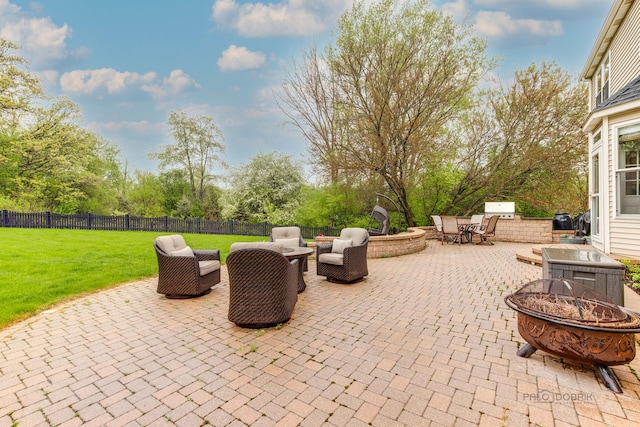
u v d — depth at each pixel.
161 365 2.68
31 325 3.55
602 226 6.41
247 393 2.27
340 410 2.07
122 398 2.21
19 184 17.09
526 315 2.58
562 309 2.72
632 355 2.31
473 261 7.61
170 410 2.08
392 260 7.80
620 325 2.25
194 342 3.13
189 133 23.50
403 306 4.20
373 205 13.68
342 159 11.46
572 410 2.05
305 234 14.23
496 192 13.65
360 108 11.34
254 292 3.39
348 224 14.01
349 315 3.87
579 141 12.15
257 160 18.41
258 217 17.45
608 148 6.25
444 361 2.71
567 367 2.58
